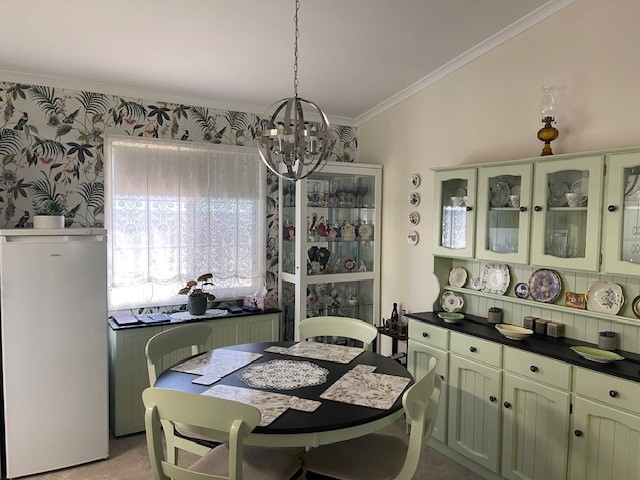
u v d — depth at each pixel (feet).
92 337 9.29
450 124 11.31
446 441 9.82
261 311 12.21
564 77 8.78
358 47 9.84
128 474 9.04
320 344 8.93
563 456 7.59
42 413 8.91
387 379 6.97
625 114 7.87
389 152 13.43
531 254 8.71
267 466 6.33
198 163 12.19
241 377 7.01
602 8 8.16
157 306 11.86
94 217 11.13
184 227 12.07
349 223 13.61
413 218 12.50
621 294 7.83
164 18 8.31
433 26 9.14
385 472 6.29
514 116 9.75
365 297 14.10
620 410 6.81
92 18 8.23
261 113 13.16
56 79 10.52
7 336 8.54
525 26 9.35
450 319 10.18
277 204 13.71
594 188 7.63
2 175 10.25
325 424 5.48
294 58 10.16
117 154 11.19
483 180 9.61
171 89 11.55
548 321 9.05
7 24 8.29
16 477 8.78
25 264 8.61
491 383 8.79
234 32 8.91
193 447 7.30
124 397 10.43
